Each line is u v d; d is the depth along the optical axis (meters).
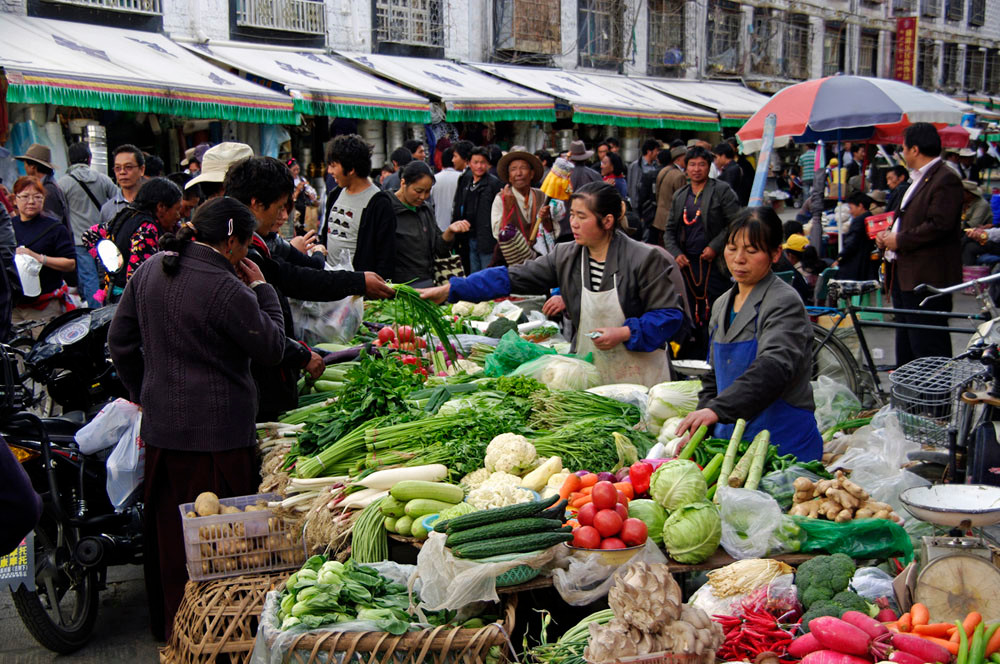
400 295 5.06
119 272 5.42
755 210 3.88
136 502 4.45
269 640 3.02
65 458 4.30
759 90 30.27
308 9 16.88
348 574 3.22
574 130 22.34
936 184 6.68
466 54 20.70
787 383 3.79
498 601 3.12
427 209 7.59
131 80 11.50
